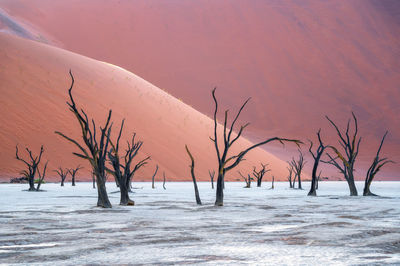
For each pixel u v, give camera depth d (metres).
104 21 177.00
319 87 155.12
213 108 145.88
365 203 23.30
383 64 166.50
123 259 7.91
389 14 188.62
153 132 79.38
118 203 22.66
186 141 82.06
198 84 154.25
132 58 164.12
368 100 151.88
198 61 162.75
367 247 9.09
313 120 143.00
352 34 175.62
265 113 144.88
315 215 16.12
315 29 174.75
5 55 80.94
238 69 159.38
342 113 146.12
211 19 177.12
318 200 25.84
